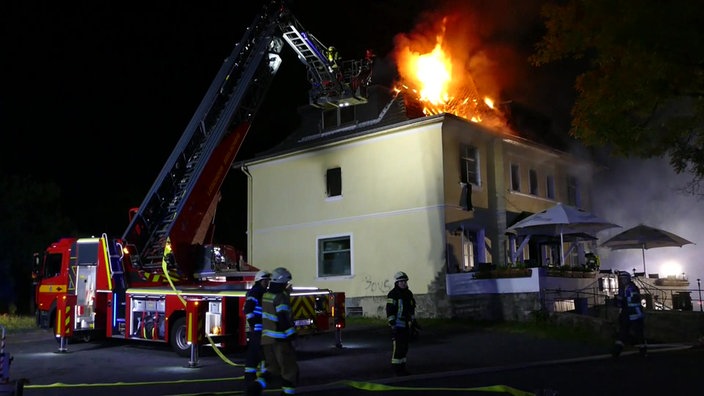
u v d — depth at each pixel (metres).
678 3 8.60
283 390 7.83
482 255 21.73
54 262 15.81
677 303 21.83
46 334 18.17
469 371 10.88
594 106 10.00
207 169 14.66
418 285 20.55
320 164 23.66
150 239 14.43
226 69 15.24
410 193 21.14
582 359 12.43
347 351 13.62
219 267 14.51
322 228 23.27
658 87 9.31
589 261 24.25
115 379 10.42
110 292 14.30
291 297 12.84
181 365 12.00
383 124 22.33
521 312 18.05
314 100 16.88
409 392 8.80
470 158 22.20
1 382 7.06
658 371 10.63
